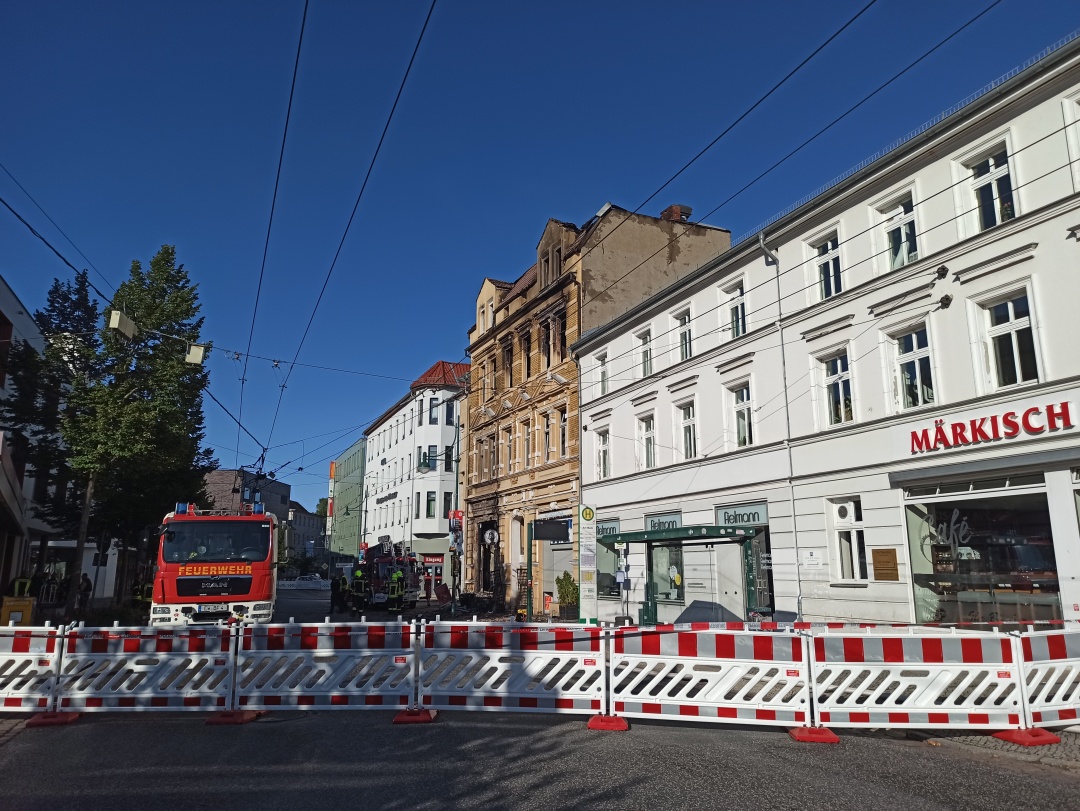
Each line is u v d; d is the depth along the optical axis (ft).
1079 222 39.93
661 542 66.95
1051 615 39.93
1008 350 43.88
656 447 75.97
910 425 48.42
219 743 26.27
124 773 22.35
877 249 52.13
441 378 181.78
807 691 28.19
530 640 30.55
